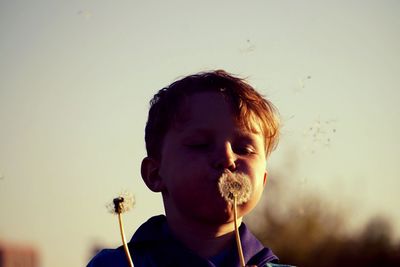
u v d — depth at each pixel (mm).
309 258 16188
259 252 3453
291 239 16156
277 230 16078
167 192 3438
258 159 3350
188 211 3297
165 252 3354
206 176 3256
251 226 16109
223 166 3244
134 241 3461
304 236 16172
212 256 3342
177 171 3324
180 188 3309
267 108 3467
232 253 3350
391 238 16828
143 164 3529
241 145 3338
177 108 3381
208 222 3289
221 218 3258
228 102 3357
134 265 3414
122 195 3111
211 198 3240
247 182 3205
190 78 3498
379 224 16781
